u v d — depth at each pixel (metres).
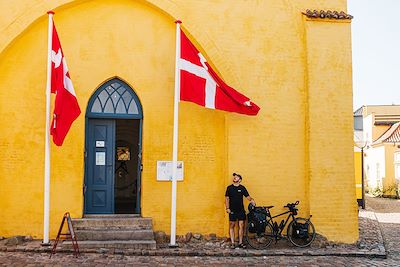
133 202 15.91
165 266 9.05
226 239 11.20
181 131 11.41
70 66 11.09
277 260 9.88
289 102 11.70
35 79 10.91
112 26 11.31
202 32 11.44
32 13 10.77
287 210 11.48
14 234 10.61
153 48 11.41
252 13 11.73
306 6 11.96
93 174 11.30
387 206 23.84
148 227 10.85
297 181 11.59
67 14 11.14
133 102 11.44
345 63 11.84
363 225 15.25
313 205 11.39
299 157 11.64
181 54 10.65
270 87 11.65
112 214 11.24
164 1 11.30
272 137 11.56
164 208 11.20
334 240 11.38
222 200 11.39
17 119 10.79
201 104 10.60
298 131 11.69
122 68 11.28
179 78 10.62
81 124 11.02
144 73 11.35
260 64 11.65
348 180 11.58
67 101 9.77
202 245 10.82
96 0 11.27
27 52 10.93
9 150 10.73
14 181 10.70
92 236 10.35
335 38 11.87
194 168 11.38
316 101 11.66
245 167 11.38
